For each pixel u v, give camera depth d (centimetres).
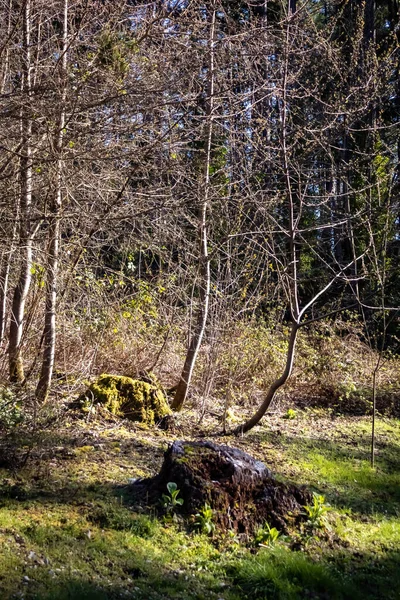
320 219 895
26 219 532
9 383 650
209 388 784
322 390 977
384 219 771
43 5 647
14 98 498
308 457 679
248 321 915
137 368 808
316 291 1236
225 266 843
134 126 523
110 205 590
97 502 471
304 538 470
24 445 554
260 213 770
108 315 746
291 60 798
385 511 559
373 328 1105
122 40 580
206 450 499
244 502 479
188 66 642
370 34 1454
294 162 730
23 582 363
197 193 658
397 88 962
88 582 374
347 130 784
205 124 622
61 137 544
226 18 709
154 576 395
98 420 684
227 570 420
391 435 825
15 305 696
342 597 414
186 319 775
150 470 560
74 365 796
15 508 448
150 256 852
